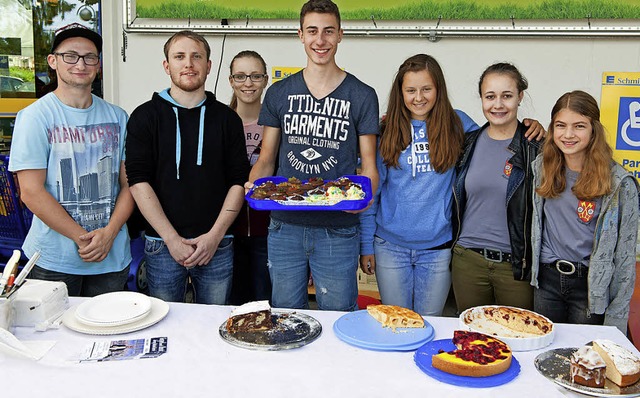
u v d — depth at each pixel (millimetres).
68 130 2373
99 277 2502
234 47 3828
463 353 1529
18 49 3969
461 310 2545
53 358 1584
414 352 1630
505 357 1513
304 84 2418
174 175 2477
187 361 1569
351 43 3703
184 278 2584
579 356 1453
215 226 2480
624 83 3445
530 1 3436
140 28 3828
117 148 2539
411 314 1792
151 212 2434
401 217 2523
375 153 2482
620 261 2109
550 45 3496
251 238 2980
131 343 1671
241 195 2562
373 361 1573
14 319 1759
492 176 2367
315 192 2238
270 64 3814
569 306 2236
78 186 2398
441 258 2557
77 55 2344
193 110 2510
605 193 2049
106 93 3990
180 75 2447
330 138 2408
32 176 2305
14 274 1750
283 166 2496
